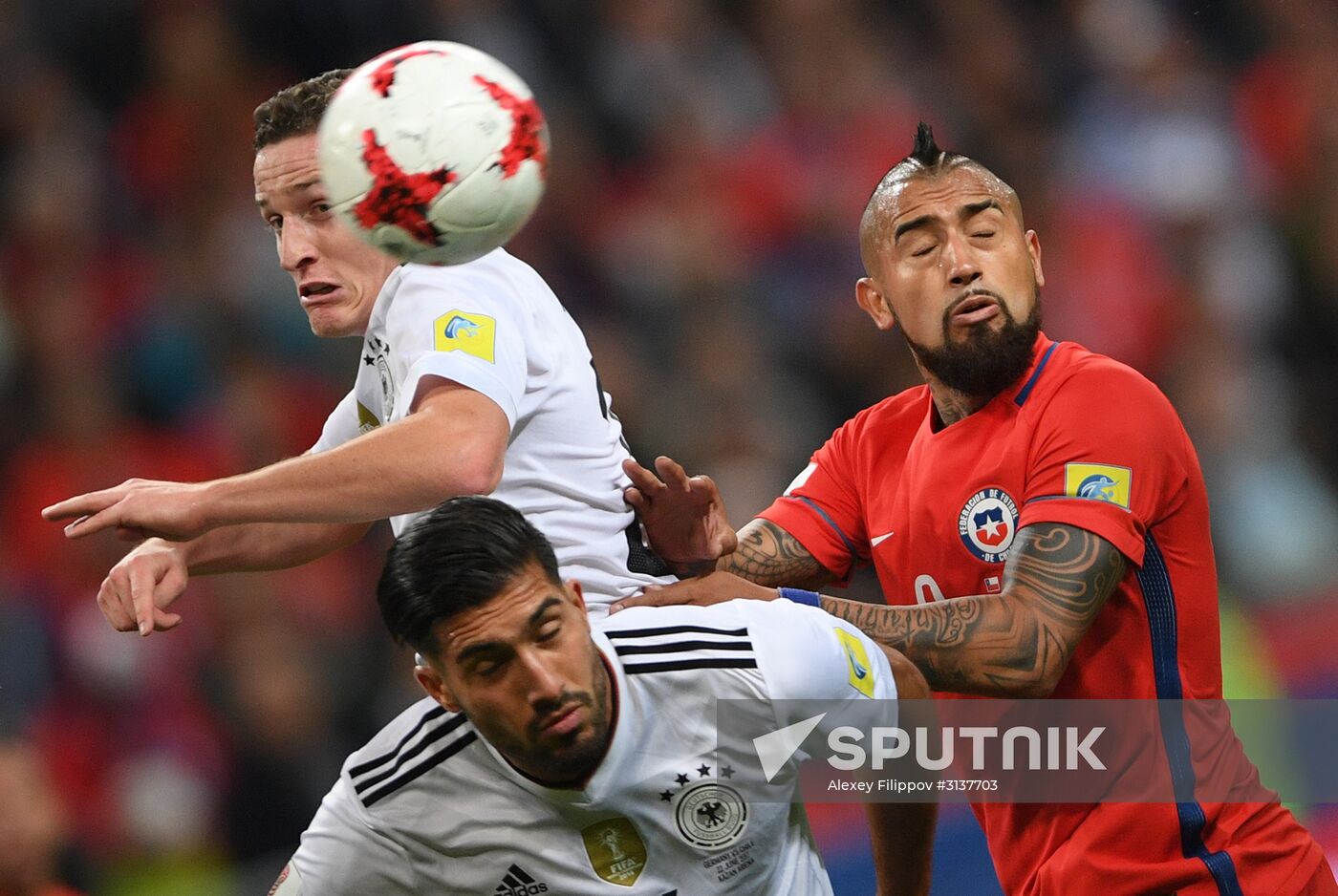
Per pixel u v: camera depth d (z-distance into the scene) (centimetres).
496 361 1116
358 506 1059
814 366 3438
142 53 3484
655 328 3350
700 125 3731
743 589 1246
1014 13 4169
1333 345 3750
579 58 3672
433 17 3584
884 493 1405
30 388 3025
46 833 1817
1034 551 1241
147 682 2641
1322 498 3441
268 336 3164
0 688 2598
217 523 1071
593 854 1183
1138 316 3622
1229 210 3800
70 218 3262
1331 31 4069
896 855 1323
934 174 1309
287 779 2605
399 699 2747
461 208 1059
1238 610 3095
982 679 1216
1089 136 3978
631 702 1137
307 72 3559
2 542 2842
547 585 1084
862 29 4031
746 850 1205
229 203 3353
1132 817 1286
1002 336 1285
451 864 1190
